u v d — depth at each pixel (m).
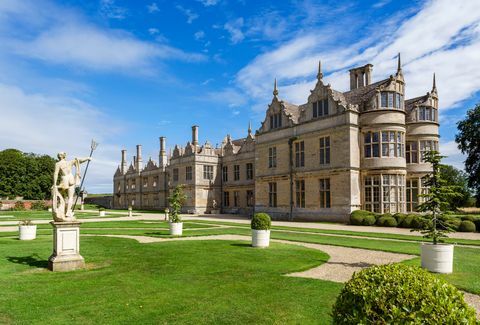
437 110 35.41
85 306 6.97
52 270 10.09
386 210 29.89
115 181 83.44
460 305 3.47
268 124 39.91
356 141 31.58
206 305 7.00
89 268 10.43
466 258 12.08
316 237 19.00
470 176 43.59
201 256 12.30
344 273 9.77
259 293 7.77
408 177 34.03
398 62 32.31
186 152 55.06
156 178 67.44
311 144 34.50
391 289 3.66
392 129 30.58
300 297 7.46
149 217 39.22
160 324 6.04
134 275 9.52
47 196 72.88
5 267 10.61
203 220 34.25
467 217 23.98
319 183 33.50
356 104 33.03
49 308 6.86
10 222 29.98
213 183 53.97
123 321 6.18
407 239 18.00
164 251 13.43
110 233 20.83
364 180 31.34
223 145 56.44
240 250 13.66
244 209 49.34
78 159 11.12
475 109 41.78
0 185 68.12
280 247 14.54
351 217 28.81
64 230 10.45
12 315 6.49
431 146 34.06
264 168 39.97
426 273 3.90
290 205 36.03
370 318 3.60
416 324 3.31
